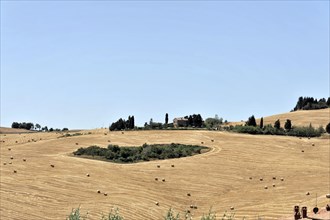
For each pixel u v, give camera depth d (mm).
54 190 71000
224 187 80688
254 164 94625
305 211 46375
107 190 73938
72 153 103625
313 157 100000
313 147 108500
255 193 76688
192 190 78250
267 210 65750
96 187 75000
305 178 84500
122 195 71375
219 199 74375
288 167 92375
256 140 115250
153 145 110812
